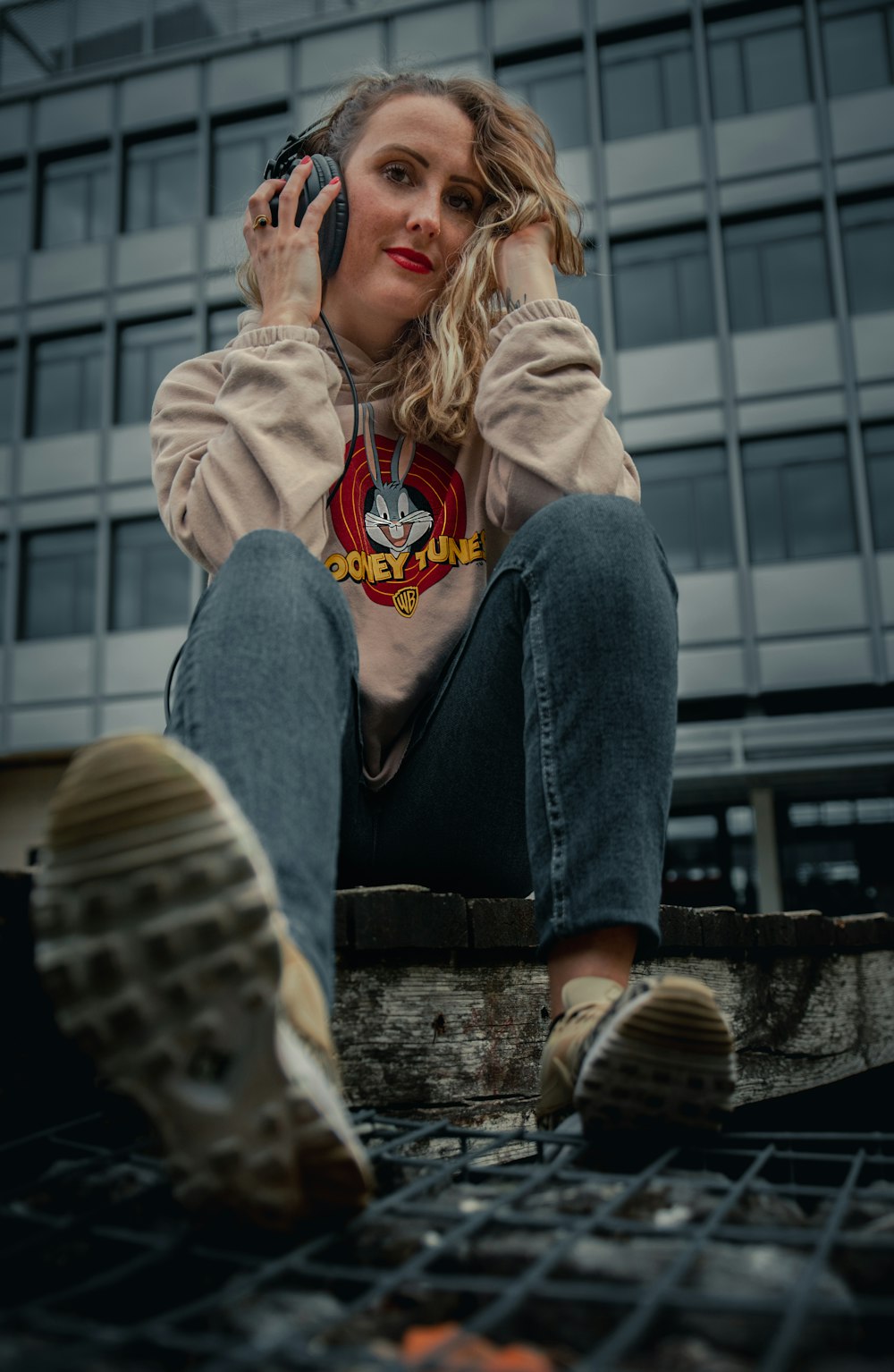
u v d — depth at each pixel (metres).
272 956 0.61
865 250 13.05
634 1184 0.75
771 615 12.45
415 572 1.43
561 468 1.29
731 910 1.87
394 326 1.59
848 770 11.56
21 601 14.48
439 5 14.70
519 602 1.12
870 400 12.66
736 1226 0.70
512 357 1.39
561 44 14.25
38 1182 0.77
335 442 1.34
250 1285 0.56
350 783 1.26
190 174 15.23
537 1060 1.36
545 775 1.00
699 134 13.61
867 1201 0.75
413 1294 0.61
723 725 11.97
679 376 13.12
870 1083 2.60
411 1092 1.18
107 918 0.60
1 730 14.11
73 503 14.54
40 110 15.70
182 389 1.53
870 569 12.29
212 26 15.90
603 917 0.94
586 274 1.70
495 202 1.62
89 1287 0.56
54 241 15.48
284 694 0.86
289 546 0.98
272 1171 0.63
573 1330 0.57
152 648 13.96
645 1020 0.79
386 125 1.57
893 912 11.82
